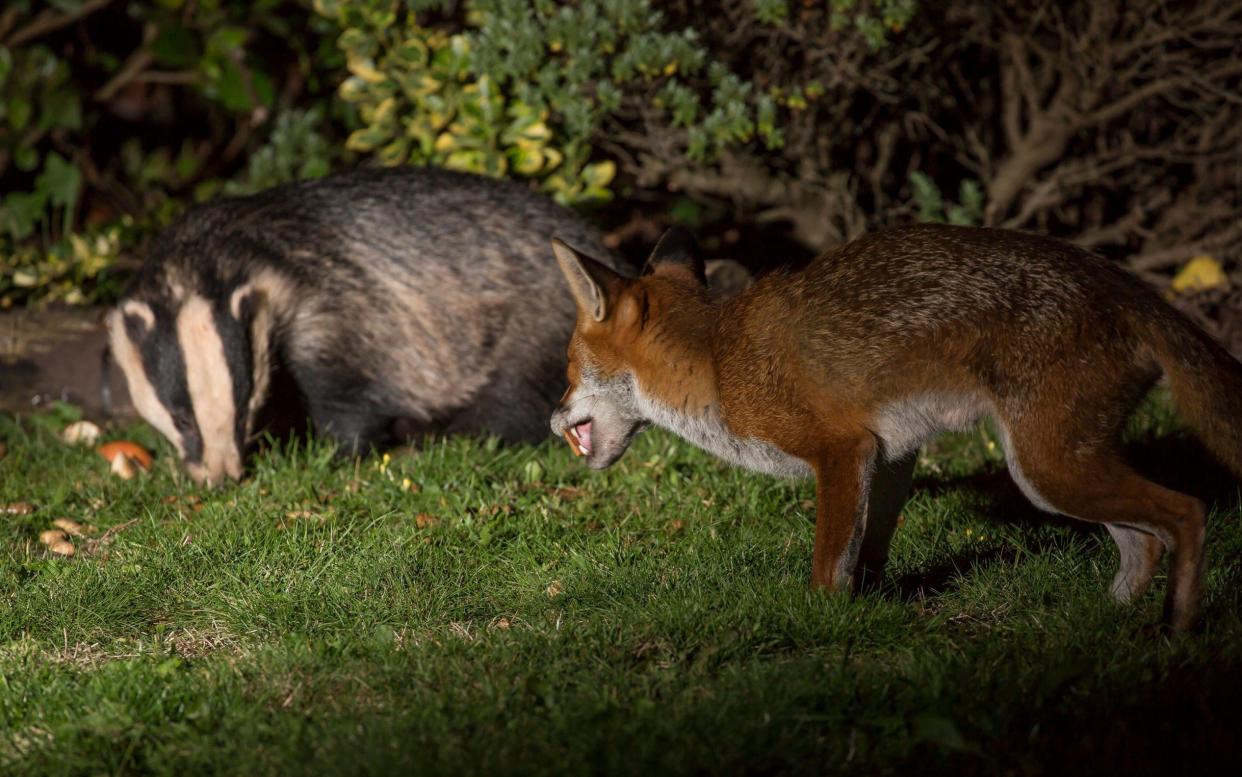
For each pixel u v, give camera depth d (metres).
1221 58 15.41
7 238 18.66
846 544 8.28
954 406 8.12
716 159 15.90
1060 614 8.44
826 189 16.70
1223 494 11.02
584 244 14.09
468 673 7.78
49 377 14.92
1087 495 7.76
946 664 7.48
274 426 13.79
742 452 8.93
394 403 13.59
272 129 21.14
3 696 7.68
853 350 8.25
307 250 13.27
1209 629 7.91
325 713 7.36
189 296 12.73
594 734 6.79
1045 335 7.84
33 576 9.86
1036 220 16.95
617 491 11.48
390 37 15.88
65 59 20.52
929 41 15.87
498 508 10.90
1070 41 15.20
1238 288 15.92
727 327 8.84
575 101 14.88
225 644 8.72
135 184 21.59
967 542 10.06
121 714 7.29
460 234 13.61
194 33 19.64
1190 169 16.58
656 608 8.59
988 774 6.40
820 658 7.83
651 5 15.27
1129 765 6.33
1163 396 13.48
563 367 13.80
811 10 15.03
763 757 6.56
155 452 13.60
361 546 10.08
